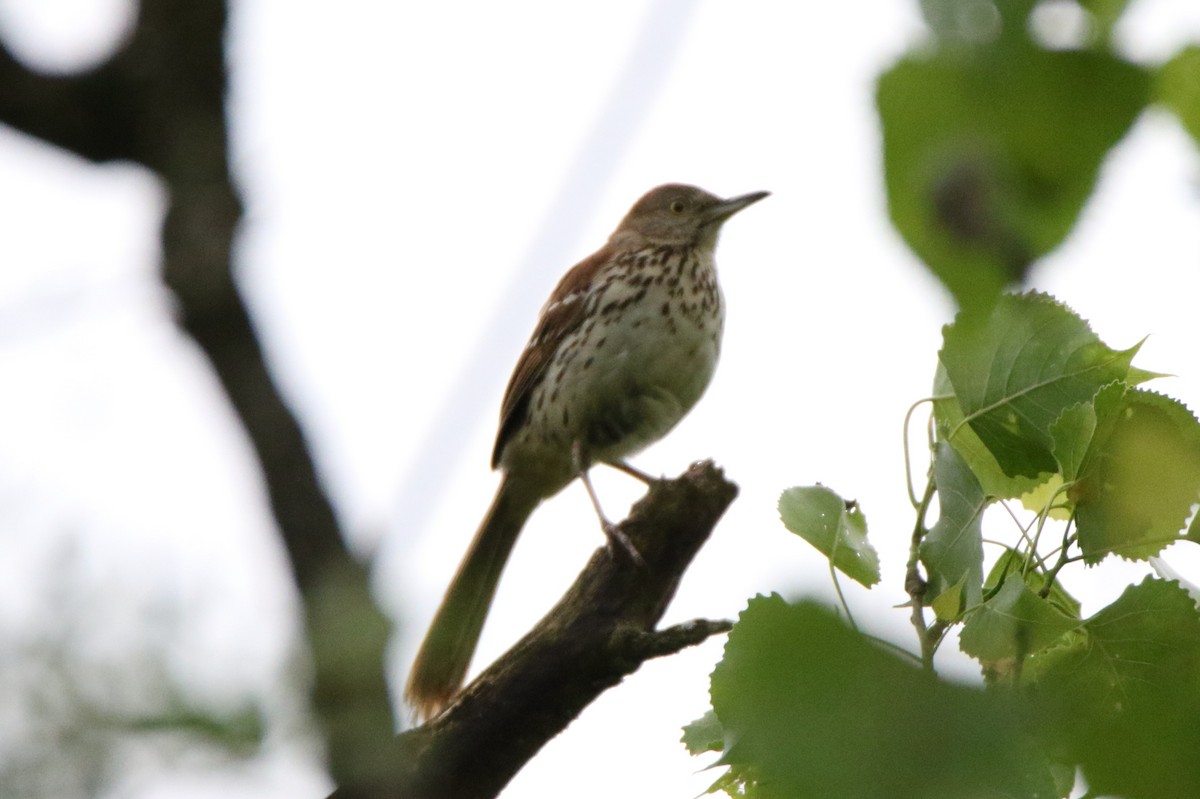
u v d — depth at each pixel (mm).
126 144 3869
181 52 3781
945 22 1865
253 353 3518
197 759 2055
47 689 2064
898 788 1465
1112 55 1862
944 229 1897
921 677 1510
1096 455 3332
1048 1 1873
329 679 2322
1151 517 3322
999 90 1857
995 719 1490
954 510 3709
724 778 3463
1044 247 1888
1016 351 3715
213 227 3643
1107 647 3133
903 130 1900
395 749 2359
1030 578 3670
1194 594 3418
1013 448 3729
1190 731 1590
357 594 2441
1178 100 1928
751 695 1571
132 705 2070
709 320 9320
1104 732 1596
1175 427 3283
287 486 3312
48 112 3805
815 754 1492
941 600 3469
